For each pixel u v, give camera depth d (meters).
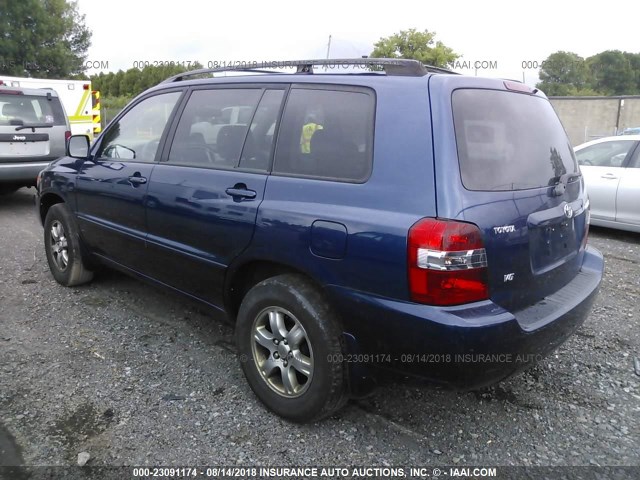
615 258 6.54
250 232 3.05
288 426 3.02
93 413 3.09
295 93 3.15
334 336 2.77
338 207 2.70
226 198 3.22
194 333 4.17
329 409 2.87
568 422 3.12
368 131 2.74
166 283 3.91
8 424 2.97
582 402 3.33
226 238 3.21
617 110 34.03
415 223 2.43
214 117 3.56
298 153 3.01
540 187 2.91
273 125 3.18
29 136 8.67
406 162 2.57
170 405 3.19
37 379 3.43
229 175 3.28
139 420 3.04
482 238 2.45
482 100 2.79
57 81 13.22
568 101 35.34
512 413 3.20
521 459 2.79
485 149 2.68
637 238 7.61
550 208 2.91
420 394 3.38
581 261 3.44
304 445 2.87
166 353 3.84
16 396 3.24
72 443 2.83
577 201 3.28
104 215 4.34
